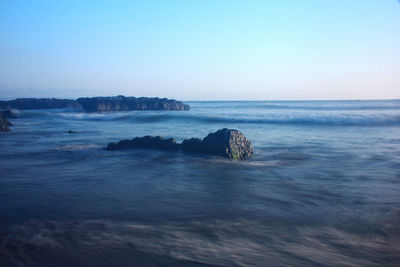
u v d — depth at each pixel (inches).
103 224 243.0
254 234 227.8
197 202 302.0
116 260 186.1
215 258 189.3
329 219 260.5
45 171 436.8
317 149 632.4
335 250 205.5
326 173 430.6
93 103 2454.5
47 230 230.2
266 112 2041.1
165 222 249.0
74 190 340.2
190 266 179.8
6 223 243.8
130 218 257.3
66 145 692.7
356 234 231.6
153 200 307.1
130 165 479.2
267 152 604.1
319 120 1241.4
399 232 235.8
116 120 1574.8
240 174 423.8
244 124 1240.8
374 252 203.6
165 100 2741.1
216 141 562.9
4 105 2404.0
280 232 232.5
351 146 666.2
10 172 429.1
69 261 184.7
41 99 2679.6
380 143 705.0
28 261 184.4
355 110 2060.8
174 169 452.1
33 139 805.9
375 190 348.2
